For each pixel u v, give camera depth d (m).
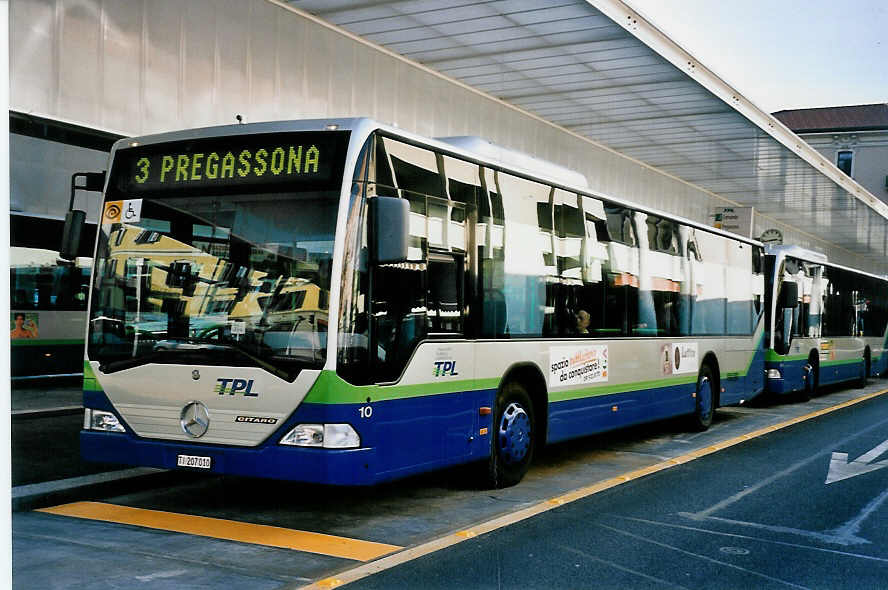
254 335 7.10
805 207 36.06
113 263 7.68
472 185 8.60
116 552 6.46
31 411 11.84
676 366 13.44
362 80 16.72
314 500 8.52
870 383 29.11
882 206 37.47
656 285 12.80
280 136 7.31
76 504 8.09
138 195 7.67
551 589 5.88
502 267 9.01
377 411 7.17
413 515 8.00
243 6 14.46
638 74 18.16
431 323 7.90
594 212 11.05
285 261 7.11
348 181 7.05
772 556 6.86
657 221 12.95
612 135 23.89
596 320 10.98
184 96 13.64
